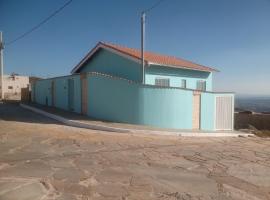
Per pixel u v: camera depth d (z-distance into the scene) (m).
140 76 18.25
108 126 14.66
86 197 5.56
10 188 5.85
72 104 21.12
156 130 14.52
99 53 21.83
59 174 6.87
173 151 10.22
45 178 6.54
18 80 54.19
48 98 25.75
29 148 9.52
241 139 15.65
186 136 14.78
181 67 20.12
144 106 15.66
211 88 23.69
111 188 6.10
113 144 10.80
